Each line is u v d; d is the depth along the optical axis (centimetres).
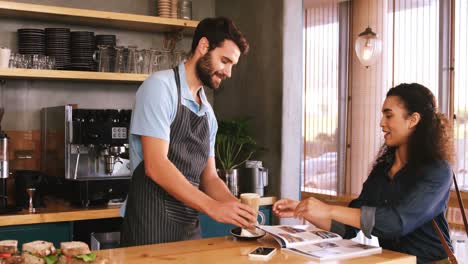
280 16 369
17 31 346
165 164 208
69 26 363
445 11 470
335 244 195
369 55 422
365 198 232
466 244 323
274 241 202
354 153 556
